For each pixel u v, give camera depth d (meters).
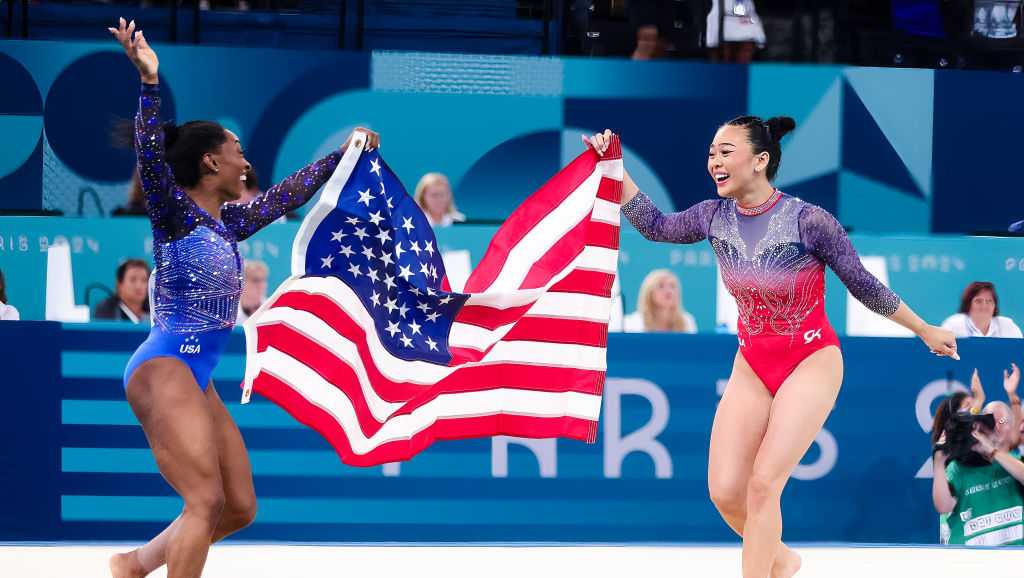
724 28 22.06
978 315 16.00
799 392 10.94
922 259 16.08
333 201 11.10
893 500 15.45
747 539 10.73
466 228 15.83
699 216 11.71
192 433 9.51
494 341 11.98
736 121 11.28
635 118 19.47
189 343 9.82
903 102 19.48
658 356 15.47
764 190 11.27
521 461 15.34
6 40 18.53
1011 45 22.56
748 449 11.34
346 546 14.80
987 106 19.58
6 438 14.75
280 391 11.11
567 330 12.14
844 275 10.96
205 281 9.85
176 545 9.39
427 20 21.77
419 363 11.73
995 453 15.48
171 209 9.84
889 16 22.73
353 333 11.47
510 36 21.95
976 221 19.69
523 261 12.30
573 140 19.41
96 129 18.69
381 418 11.63
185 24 21.38
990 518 15.45
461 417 11.95
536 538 15.32
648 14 22.16
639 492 15.41
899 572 13.52
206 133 10.14
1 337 14.78
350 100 19.09
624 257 16.09
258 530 15.06
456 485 15.28
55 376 14.84
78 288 15.59
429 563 13.77
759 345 11.32
